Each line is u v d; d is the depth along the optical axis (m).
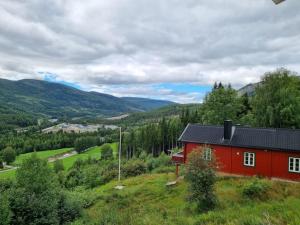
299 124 51.72
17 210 20.66
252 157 34.81
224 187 30.94
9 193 21.91
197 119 103.88
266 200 25.31
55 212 22.83
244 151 35.16
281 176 32.75
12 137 191.25
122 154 124.50
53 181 37.78
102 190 43.66
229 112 64.44
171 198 31.19
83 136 198.00
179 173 40.94
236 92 67.00
